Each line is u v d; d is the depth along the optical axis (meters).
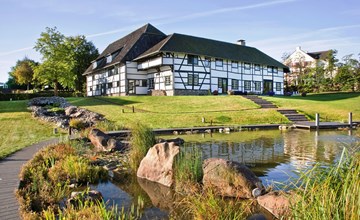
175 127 19.31
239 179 6.69
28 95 42.72
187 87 34.69
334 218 3.01
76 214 5.07
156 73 36.31
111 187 7.60
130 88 37.00
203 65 36.16
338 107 27.38
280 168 9.00
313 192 3.37
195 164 7.41
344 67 51.47
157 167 8.21
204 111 24.44
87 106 27.12
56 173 7.66
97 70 44.03
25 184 6.95
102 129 17.03
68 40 47.44
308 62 62.84
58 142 12.21
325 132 18.39
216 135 17.11
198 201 5.48
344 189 3.06
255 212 5.71
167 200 6.64
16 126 18.61
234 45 43.59
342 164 3.75
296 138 15.59
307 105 28.08
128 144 12.59
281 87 46.12
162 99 29.41
